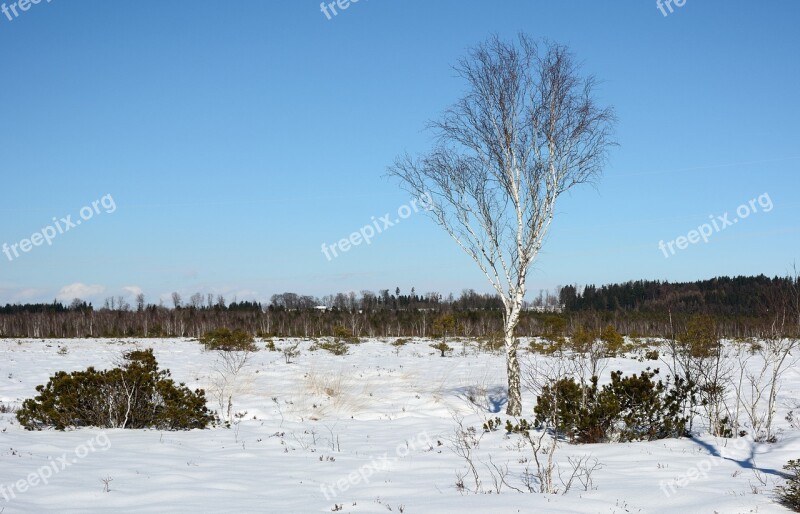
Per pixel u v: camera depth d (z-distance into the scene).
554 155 14.36
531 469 8.73
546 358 26.97
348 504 6.69
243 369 23.75
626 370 22.22
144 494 7.11
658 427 11.24
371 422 14.09
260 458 9.75
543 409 12.01
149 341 44.59
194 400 12.91
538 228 14.42
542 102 14.47
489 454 10.10
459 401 16.88
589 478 7.84
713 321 12.69
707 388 11.66
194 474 8.33
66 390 12.44
